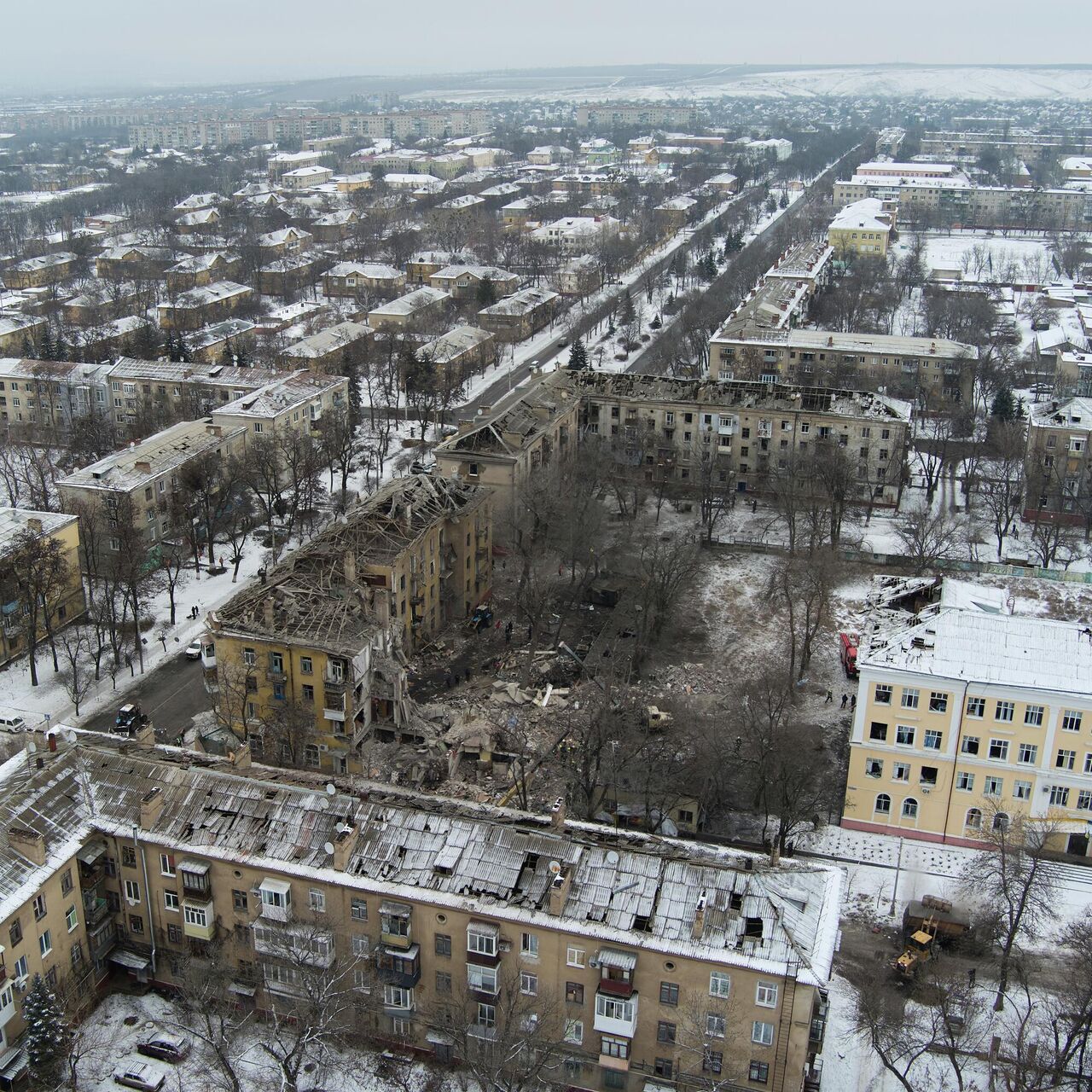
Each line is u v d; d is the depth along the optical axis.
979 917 116.88
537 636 179.25
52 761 107.25
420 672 168.25
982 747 126.19
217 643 144.25
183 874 99.88
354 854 98.06
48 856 99.00
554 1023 94.88
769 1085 91.38
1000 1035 103.12
